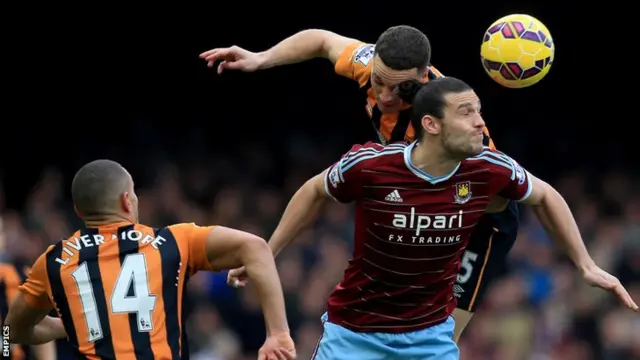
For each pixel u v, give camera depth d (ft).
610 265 85.10
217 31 118.01
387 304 37.40
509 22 38.68
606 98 118.32
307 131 116.98
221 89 118.32
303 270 81.71
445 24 115.14
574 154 114.83
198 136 113.91
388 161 36.04
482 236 41.24
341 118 117.70
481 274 41.52
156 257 35.09
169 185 90.27
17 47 115.34
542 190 37.65
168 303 34.86
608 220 95.14
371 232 36.65
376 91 37.83
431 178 35.86
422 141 35.73
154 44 117.91
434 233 36.27
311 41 42.70
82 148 113.60
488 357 77.20
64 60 116.37
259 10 117.39
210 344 72.90
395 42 36.94
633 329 79.20
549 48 38.45
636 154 116.16
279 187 105.70
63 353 66.39
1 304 47.73
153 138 112.47
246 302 76.95
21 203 109.70
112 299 34.63
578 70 118.21
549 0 115.34
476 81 116.98
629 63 117.70
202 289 76.64
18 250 74.84
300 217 38.17
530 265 83.97
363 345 37.86
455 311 41.60
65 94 116.37
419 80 37.40
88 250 35.24
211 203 98.27
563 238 38.34
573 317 80.48
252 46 118.73
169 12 117.50
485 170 36.22
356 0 115.44
